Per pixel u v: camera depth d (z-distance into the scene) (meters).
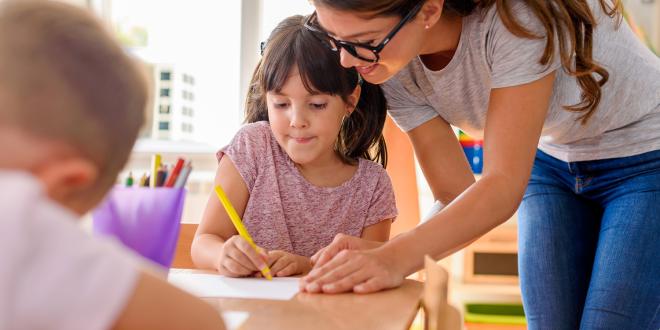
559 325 1.19
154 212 0.75
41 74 0.37
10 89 0.37
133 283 0.37
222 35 3.15
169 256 0.77
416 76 1.30
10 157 0.37
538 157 1.34
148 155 3.10
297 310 0.75
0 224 0.32
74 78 0.38
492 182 0.99
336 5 0.97
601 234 1.18
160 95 3.16
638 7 3.23
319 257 0.98
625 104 1.18
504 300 3.08
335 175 1.43
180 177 0.78
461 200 0.99
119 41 0.43
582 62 1.08
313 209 1.40
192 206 3.07
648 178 1.16
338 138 1.48
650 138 1.18
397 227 2.29
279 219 1.38
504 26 1.05
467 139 3.09
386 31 1.00
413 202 2.29
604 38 1.16
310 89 1.30
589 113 1.14
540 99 1.03
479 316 3.00
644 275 1.08
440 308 0.61
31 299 0.33
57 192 0.39
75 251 0.35
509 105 1.03
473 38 1.12
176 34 3.17
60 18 0.39
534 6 1.01
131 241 0.75
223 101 3.15
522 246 1.28
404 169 2.30
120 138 0.42
